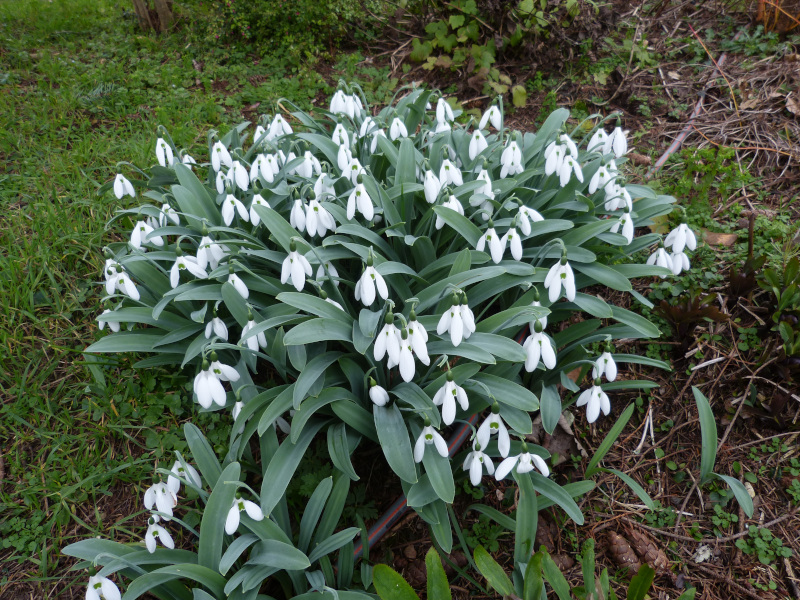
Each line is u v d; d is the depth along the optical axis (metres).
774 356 0.63
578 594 0.44
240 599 0.42
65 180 0.86
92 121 1.03
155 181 0.71
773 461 0.59
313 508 0.47
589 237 0.59
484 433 0.45
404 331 0.43
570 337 0.60
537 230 0.59
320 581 0.43
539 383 0.60
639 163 0.89
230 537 0.46
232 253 0.56
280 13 1.18
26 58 1.21
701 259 0.73
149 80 1.12
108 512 0.55
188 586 0.48
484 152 0.70
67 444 0.59
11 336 0.66
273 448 0.49
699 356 0.66
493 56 1.07
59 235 0.77
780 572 0.52
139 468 0.58
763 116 0.91
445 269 0.59
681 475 0.59
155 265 0.60
